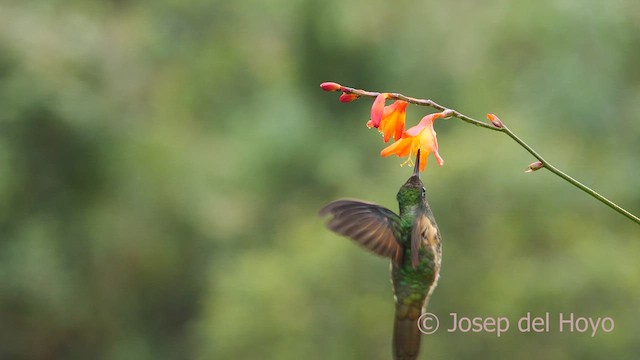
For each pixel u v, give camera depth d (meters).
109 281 17.31
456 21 17.31
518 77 16.27
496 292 10.86
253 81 19.70
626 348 10.52
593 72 15.73
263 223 17.53
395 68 17.55
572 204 12.00
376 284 11.69
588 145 14.92
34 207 16.50
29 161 16.30
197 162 17.97
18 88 15.94
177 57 20.00
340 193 16.44
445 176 11.47
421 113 17.08
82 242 16.91
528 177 11.39
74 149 16.58
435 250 4.30
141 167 17.33
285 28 19.19
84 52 16.72
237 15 20.14
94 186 16.94
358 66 17.91
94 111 16.61
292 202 17.45
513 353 10.76
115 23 19.33
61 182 16.66
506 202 11.31
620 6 15.91
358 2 17.56
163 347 17.58
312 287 11.80
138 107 18.34
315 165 17.55
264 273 12.09
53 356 16.98
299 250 12.27
